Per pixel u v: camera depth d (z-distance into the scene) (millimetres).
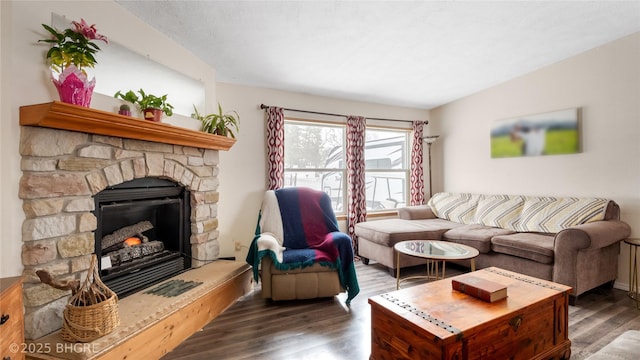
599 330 2104
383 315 1597
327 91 3906
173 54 2523
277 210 3021
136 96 2061
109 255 2002
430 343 1338
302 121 3947
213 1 2027
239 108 3549
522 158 3750
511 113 3846
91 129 1697
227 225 3492
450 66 3379
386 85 3797
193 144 2471
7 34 1446
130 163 2014
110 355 1472
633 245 2719
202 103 2877
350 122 4172
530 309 1584
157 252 2369
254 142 3639
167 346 1834
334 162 4266
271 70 3193
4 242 1431
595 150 3125
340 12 2242
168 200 2398
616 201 2980
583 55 3193
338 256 2574
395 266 3250
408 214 4156
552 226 3062
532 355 1613
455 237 3348
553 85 3436
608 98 3023
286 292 2500
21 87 1491
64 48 1564
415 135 4723
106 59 1954
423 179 4875
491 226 3604
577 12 2480
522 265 2844
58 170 1621
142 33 2215
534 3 2334
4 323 1080
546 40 2912
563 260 2539
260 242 2535
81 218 1721
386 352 1589
